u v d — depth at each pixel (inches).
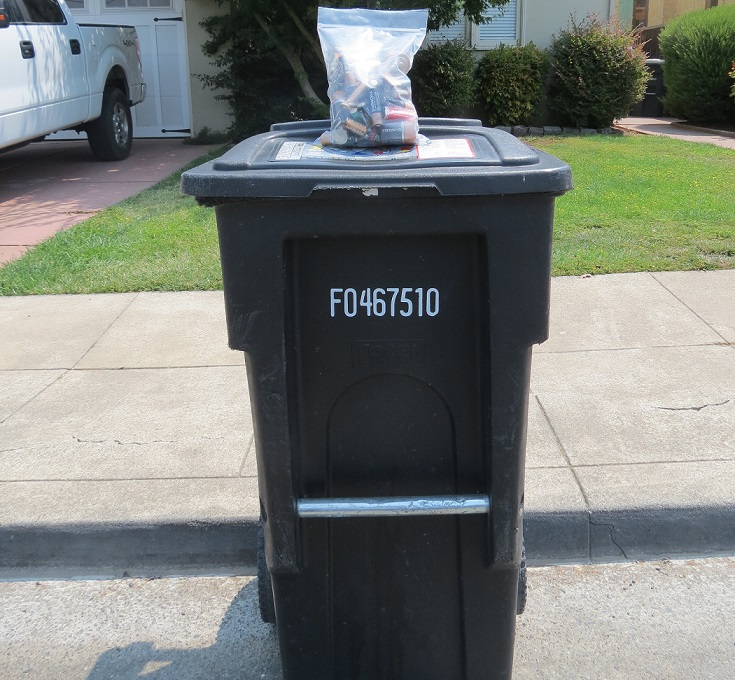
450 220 78.8
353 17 91.8
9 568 133.6
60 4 371.2
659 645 112.3
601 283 229.0
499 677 96.8
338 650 96.5
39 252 264.7
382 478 90.4
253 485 141.1
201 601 125.3
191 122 524.4
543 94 527.5
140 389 179.9
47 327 215.3
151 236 279.3
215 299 230.7
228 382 182.1
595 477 139.3
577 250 251.6
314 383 86.7
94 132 426.6
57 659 113.4
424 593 93.8
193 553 132.9
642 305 214.1
